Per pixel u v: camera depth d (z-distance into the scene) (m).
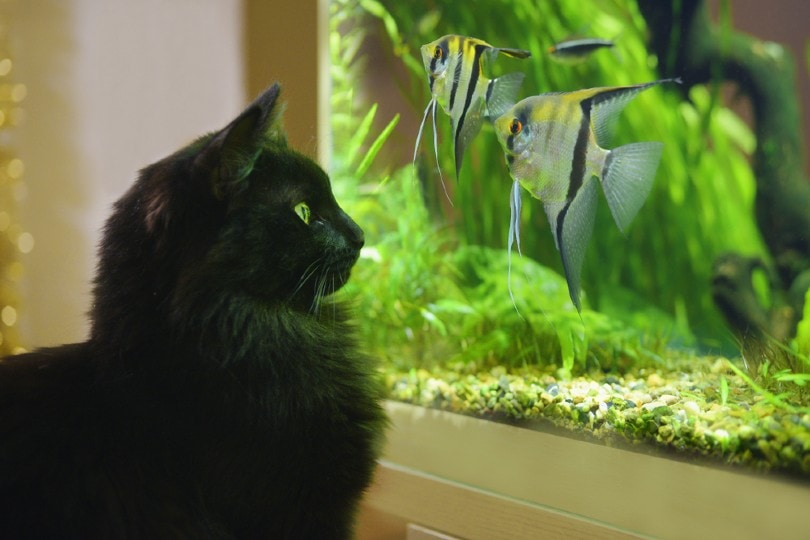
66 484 1.08
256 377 1.17
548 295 2.01
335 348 1.33
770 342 1.57
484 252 2.29
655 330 2.09
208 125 2.24
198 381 1.15
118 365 1.17
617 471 1.33
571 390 1.54
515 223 1.54
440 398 1.73
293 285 1.24
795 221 2.16
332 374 1.29
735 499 1.17
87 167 2.72
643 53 2.18
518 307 1.96
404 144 2.22
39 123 2.80
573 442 1.44
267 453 1.16
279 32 1.93
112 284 1.20
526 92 2.06
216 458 1.13
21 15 2.78
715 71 2.09
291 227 1.21
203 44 2.24
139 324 1.17
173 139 2.40
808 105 2.07
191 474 1.14
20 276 2.81
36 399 1.16
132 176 2.56
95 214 2.71
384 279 2.16
